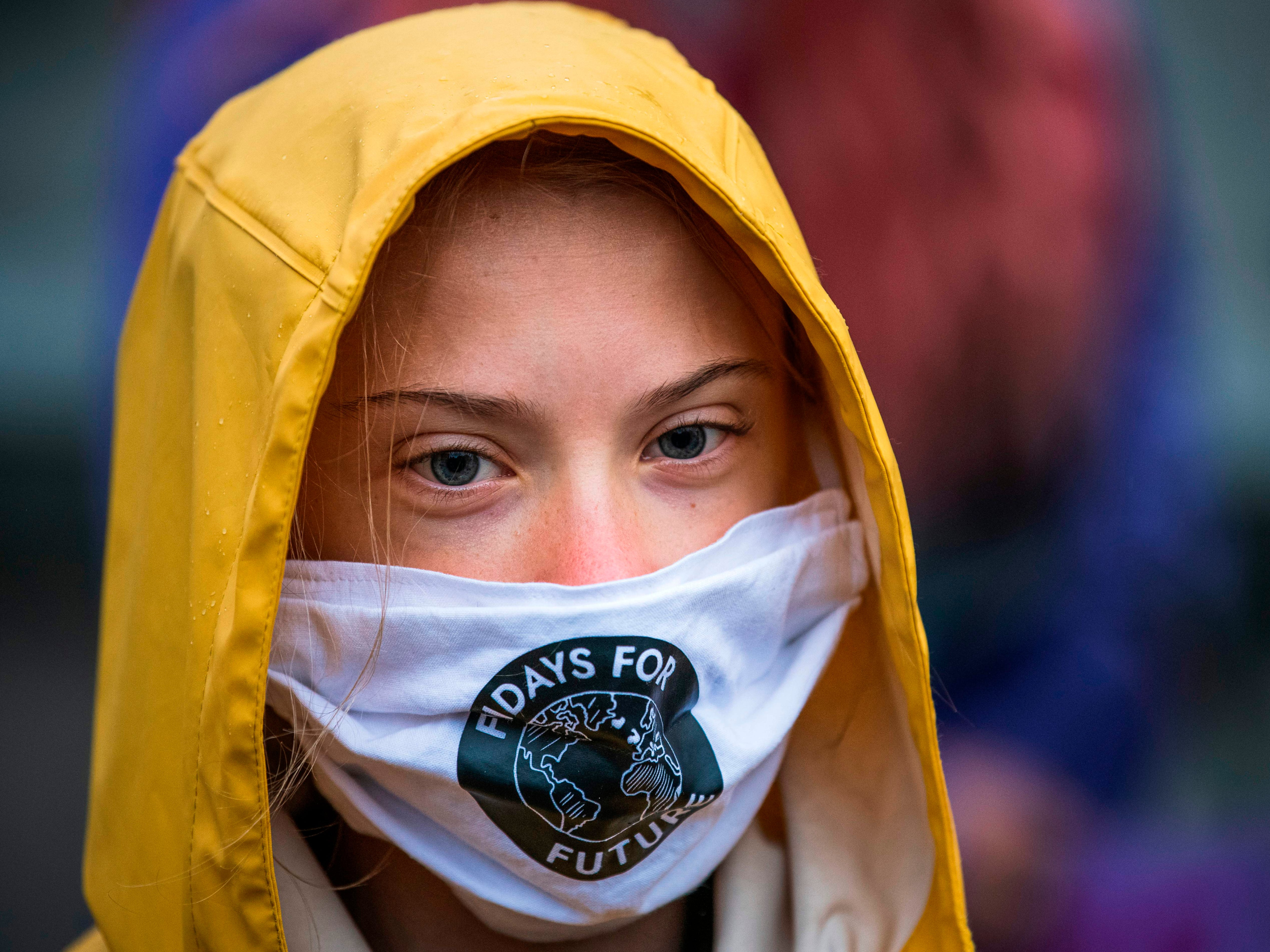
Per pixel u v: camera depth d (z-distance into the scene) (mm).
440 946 3908
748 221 3496
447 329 3457
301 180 3639
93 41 23469
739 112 6121
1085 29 5980
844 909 4074
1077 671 5980
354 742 3584
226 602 3459
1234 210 16281
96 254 18391
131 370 4238
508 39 3797
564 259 3459
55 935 12109
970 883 5727
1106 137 5879
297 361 3318
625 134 3387
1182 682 6691
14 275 20734
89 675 15961
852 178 5703
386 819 3699
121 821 3898
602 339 3479
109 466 7488
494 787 3572
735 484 3820
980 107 5629
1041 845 5746
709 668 3684
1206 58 17516
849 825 4164
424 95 3561
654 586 3562
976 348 5703
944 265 5656
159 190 6879
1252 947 5715
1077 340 5773
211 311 3709
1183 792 7363
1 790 14008
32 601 17094
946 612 6066
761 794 3943
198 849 3525
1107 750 6020
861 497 3963
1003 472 5883
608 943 3957
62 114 22578
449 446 3537
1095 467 5957
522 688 3537
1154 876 5832
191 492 3744
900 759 4102
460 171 3438
